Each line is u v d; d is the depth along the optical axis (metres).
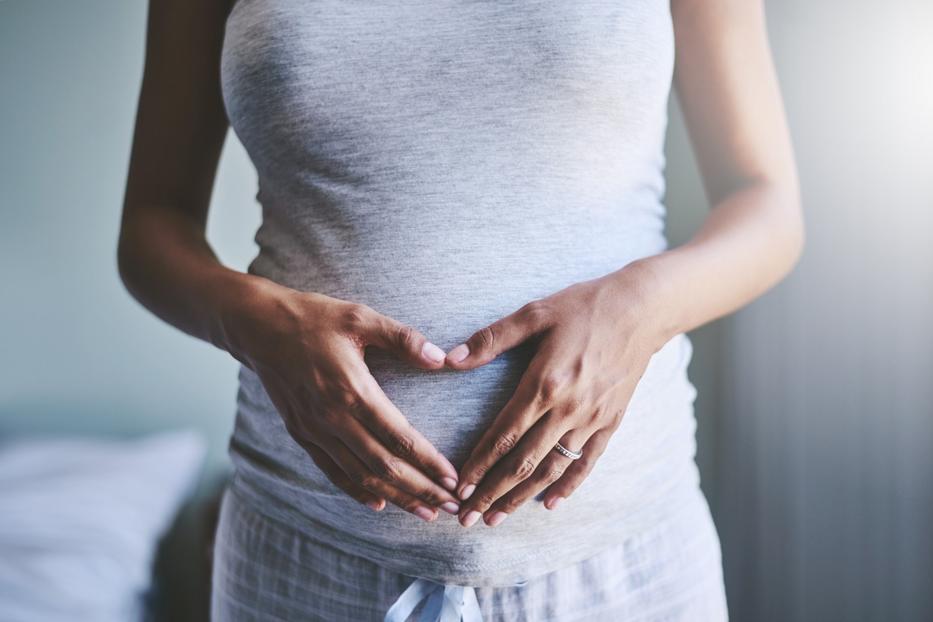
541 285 0.66
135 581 1.51
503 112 0.67
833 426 1.40
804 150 1.42
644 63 0.69
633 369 0.62
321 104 0.69
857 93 1.33
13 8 2.17
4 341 2.21
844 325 1.37
